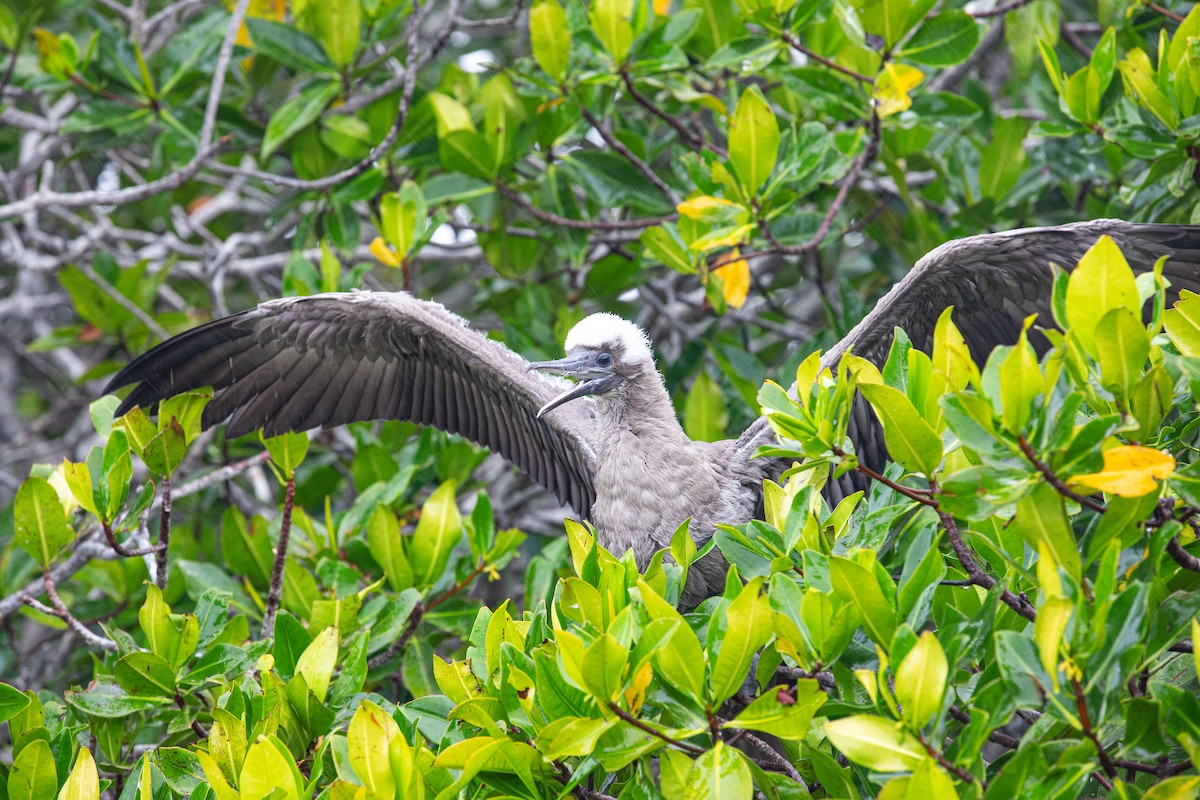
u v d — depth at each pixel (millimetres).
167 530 9875
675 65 12781
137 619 12945
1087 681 5969
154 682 8930
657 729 6473
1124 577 6641
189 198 18625
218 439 15031
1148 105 10164
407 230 12781
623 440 11023
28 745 7617
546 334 14203
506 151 13312
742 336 15625
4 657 14250
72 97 17250
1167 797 5938
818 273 13164
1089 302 6527
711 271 12711
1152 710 6094
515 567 15539
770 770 8016
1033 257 10109
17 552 12734
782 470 10969
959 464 7078
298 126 13781
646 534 10852
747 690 9461
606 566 7195
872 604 6625
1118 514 6480
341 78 14203
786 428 7234
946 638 6625
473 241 16891
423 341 11984
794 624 6781
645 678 6441
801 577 7508
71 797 7301
